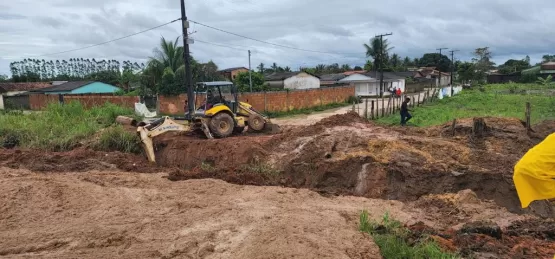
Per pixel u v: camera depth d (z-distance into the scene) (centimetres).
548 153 315
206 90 1445
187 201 815
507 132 1176
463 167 949
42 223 709
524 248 630
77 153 1253
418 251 577
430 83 6575
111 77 6200
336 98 3888
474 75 7462
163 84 3147
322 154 1077
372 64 6944
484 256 596
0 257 582
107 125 1647
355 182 986
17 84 5338
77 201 814
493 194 895
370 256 568
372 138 1126
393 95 3022
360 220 697
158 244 617
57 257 578
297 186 1027
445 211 827
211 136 1353
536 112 2258
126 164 1205
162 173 1095
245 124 1511
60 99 3300
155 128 1305
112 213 754
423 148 1062
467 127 1202
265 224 662
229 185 952
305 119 2662
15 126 1536
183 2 2111
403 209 835
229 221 693
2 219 727
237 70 6381
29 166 1149
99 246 616
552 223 758
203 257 573
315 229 644
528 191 328
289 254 538
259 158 1131
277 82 5484
